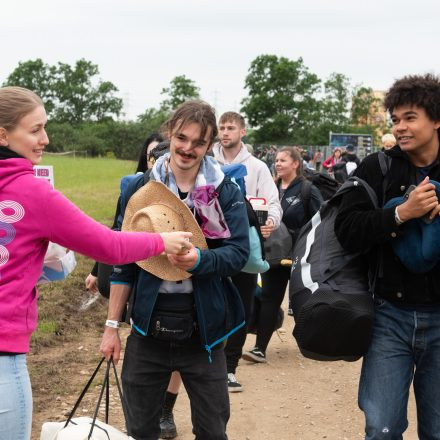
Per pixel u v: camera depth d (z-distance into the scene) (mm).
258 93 100000
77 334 7215
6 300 2590
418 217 3293
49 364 6141
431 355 3457
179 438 4840
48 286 8742
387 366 3428
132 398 3596
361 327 3395
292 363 6719
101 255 2770
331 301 3412
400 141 3445
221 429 3609
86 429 2998
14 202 2619
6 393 2553
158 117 104125
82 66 132250
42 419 4957
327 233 3723
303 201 6559
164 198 3441
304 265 3684
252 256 4625
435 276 3414
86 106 131500
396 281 3447
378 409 3379
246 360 6680
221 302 3494
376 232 3334
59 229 2674
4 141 2682
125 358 3627
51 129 99312
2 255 2604
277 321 6617
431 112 3361
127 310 3650
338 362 6781
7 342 2576
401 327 3471
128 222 3498
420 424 3578
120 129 99438
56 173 40312
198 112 3354
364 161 3652
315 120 97625
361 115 97438
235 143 5992
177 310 3451
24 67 131750
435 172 3475
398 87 3400
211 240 3531
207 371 3543
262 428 5148
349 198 3531
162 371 3555
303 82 99125
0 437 2564
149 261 3396
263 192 6016
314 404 5660
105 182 32500
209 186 3479
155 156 4906
